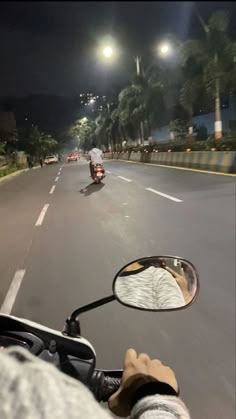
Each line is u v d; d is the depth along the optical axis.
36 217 11.32
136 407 0.95
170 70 35.19
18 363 0.60
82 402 0.57
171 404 0.93
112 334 3.95
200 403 2.90
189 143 29.02
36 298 5.05
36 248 7.69
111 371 1.43
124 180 20.36
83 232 8.80
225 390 3.03
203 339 3.76
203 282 5.23
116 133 81.06
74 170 36.84
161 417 0.88
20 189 21.08
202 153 21.88
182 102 29.66
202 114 44.28
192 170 21.94
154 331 3.96
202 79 27.78
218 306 4.45
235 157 17.92
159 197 13.08
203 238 7.47
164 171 23.88
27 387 0.55
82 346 1.28
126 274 1.38
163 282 1.35
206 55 24.94
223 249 6.66
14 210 13.12
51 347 1.25
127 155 48.59
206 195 12.47
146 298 1.34
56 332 1.29
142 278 1.37
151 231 8.39
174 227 8.58
